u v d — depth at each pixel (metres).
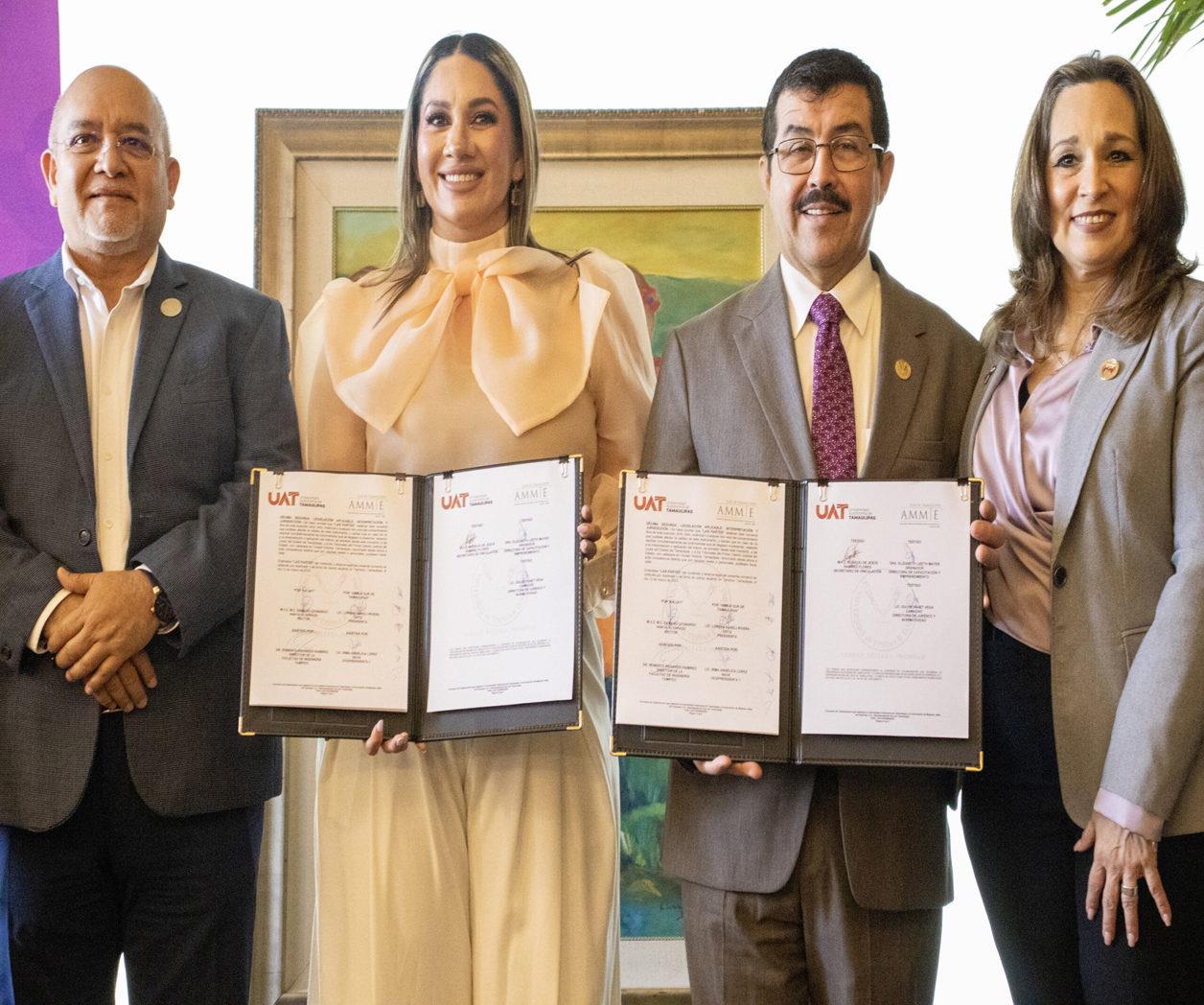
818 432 2.46
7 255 3.69
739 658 2.33
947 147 3.72
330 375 2.76
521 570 2.45
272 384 2.76
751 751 2.31
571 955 2.59
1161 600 2.23
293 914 3.44
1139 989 2.21
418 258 2.83
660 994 3.43
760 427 2.46
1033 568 2.39
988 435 2.47
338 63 3.76
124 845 2.57
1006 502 2.43
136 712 2.56
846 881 2.36
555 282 2.81
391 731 2.46
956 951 3.47
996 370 2.49
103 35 3.77
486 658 2.44
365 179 3.66
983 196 3.71
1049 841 2.34
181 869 2.58
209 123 3.74
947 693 2.28
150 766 2.55
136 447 2.62
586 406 2.73
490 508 2.48
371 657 2.47
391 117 3.66
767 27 3.75
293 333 3.62
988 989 3.46
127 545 2.60
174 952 2.59
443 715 2.46
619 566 2.34
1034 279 2.51
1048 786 2.34
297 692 2.45
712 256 3.63
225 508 2.62
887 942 2.35
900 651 2.30
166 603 2.54
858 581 2.32
